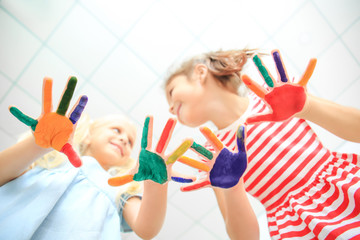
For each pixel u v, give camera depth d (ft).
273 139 2.98
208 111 3.15
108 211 2.97
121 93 4.92
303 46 5.12
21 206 2.44
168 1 4.83
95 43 4.78
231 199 2.43
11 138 4.75
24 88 4.70
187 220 5.22
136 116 4.99
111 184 2.13
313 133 3.02
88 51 4.78
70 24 4.69
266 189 2.88
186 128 5.10
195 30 4.93
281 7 5.00
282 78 2.10
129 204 3.44
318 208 2.39
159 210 2.60
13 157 2.34
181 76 3.35
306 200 2.56
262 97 2.14
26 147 2.30
